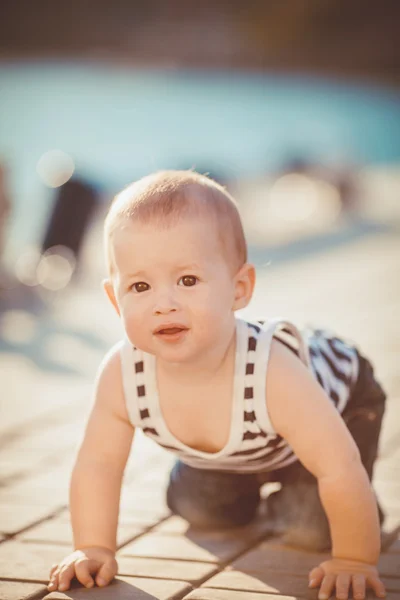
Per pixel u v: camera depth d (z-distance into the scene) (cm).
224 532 328
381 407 327
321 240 1432
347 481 270
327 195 1897
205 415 280
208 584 275
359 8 5462
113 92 4088
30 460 423
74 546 285
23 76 4409
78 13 5159
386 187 2348
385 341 682
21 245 1213
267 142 3133
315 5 5444
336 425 274
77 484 285
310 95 4559
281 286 1005
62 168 1048
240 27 5406
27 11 5100
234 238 271
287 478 314
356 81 5050
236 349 278
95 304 941
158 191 265
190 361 263
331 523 274
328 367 307
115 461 289
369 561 271
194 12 5400
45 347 730
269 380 275
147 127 3288
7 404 543
